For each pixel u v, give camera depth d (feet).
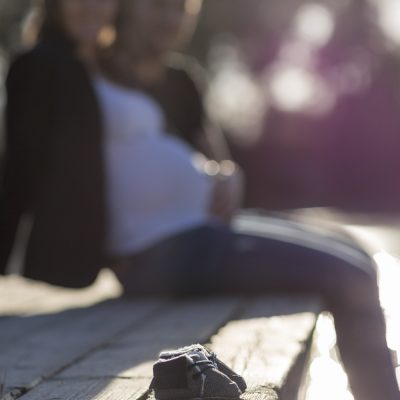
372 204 132.57
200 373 8.59
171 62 22.22
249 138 129.90
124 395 9.11
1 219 17.21
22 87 17.16
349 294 16.85
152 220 18.06
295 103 139.13
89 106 17.40
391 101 154.40
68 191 17.24
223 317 14.38
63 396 9.18
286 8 135.33
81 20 18.11
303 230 18.51
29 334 13.64
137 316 15.15
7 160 17.22
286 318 13.94
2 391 8.94
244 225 19.01
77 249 17.31
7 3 104.94
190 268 17.57
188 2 20.33
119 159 18.11
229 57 131.23
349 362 14.44
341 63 150.51
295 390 10.56
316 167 141.49
